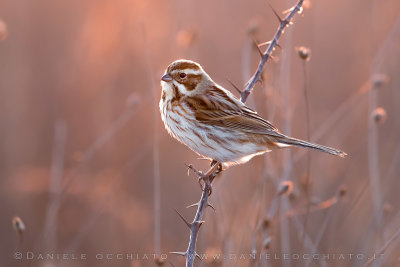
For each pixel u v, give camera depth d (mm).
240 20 16219
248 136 9750
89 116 15656
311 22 15906
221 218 10531
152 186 14617
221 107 9812
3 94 15742
